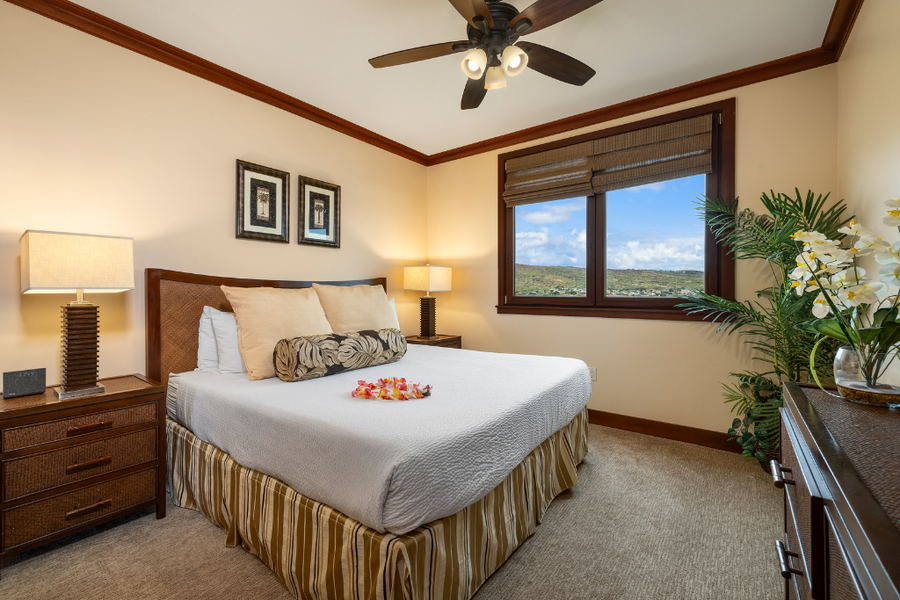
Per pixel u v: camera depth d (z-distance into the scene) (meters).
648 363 3.06
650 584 1.49
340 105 3.12
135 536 1.75
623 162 3.12
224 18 2.10
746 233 2.55
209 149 2.61
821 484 0.76
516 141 3.68
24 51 1.93
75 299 2.09
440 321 4.27
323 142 3.31
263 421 1.57
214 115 2.63
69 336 1.76
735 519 1.91
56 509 1.61
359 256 3.63
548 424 1.90
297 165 3.12
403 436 1.26
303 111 3.12
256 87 2.79
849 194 2.17
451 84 2.79
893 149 1.59
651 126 3.01
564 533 1.80
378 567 1.14
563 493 2.16
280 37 2.27
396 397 1.70
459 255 4.12
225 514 1.74
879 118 1.74
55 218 2.02
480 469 1.36
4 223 1.88
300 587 1.36
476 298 4.00
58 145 2.03
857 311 1.13
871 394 1.07
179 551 1.66
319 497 1.33
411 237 4.17
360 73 2.65
